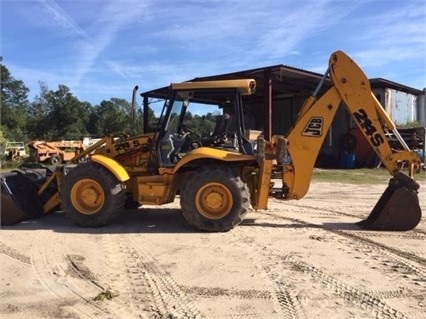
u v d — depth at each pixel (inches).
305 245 270.7
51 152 1246.3
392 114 1066.7
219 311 175.5
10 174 336.5
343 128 1008.9
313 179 713.6
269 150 313.1
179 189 334.0
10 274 217.0
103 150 345.7
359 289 198.4
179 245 270.5
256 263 234.5
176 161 322.3
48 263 234.2
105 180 312.0
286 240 282.7
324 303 182.9
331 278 211.9
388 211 310.7
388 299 187.3
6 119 2866.6
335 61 319.0
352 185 629.9
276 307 179.0
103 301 185.8
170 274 218.2
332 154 1022.4
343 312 174.2
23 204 328.8
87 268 226.4
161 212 377.1
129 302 185.2
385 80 1007.0
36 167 378.9
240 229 313.4
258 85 845.2
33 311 175.9
